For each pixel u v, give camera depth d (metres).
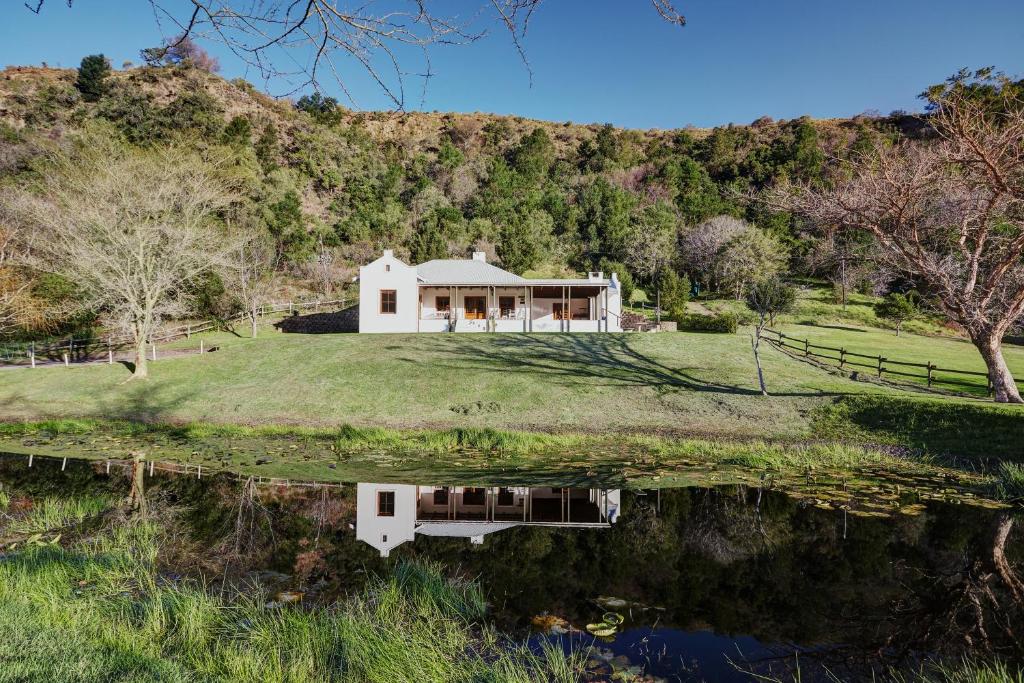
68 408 16.95
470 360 21.81
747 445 12.14
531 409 16.59
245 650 3.34
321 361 21.84
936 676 3.09
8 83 58.59
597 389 18.28
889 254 16.16
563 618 3.87
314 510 7.09
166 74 59.28
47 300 27.70
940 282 14.88
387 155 71.25
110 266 21.30
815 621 3.85
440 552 5.38
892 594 4.29
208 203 29.67
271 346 24.39
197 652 3.34
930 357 25.22
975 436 11.54
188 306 30.25
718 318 32.97
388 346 23.95
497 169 69.12
